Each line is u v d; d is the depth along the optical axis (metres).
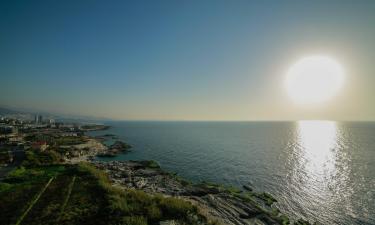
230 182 60.34
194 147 124.81
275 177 64.62
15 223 27.34
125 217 28.14
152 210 30.92
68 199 35.59
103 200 34.94
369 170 71.69
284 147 123.94
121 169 69.31
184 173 69.94
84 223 27.73
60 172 54.62
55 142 115.94
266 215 38.19
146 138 179.00
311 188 55.06
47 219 28.62
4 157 67.50
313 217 39.91
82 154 98.75
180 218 30.16
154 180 57.66
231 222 34.50
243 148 119.75
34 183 44.25
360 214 41.03
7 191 39.06
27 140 115.44
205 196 45.44
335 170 72.12
